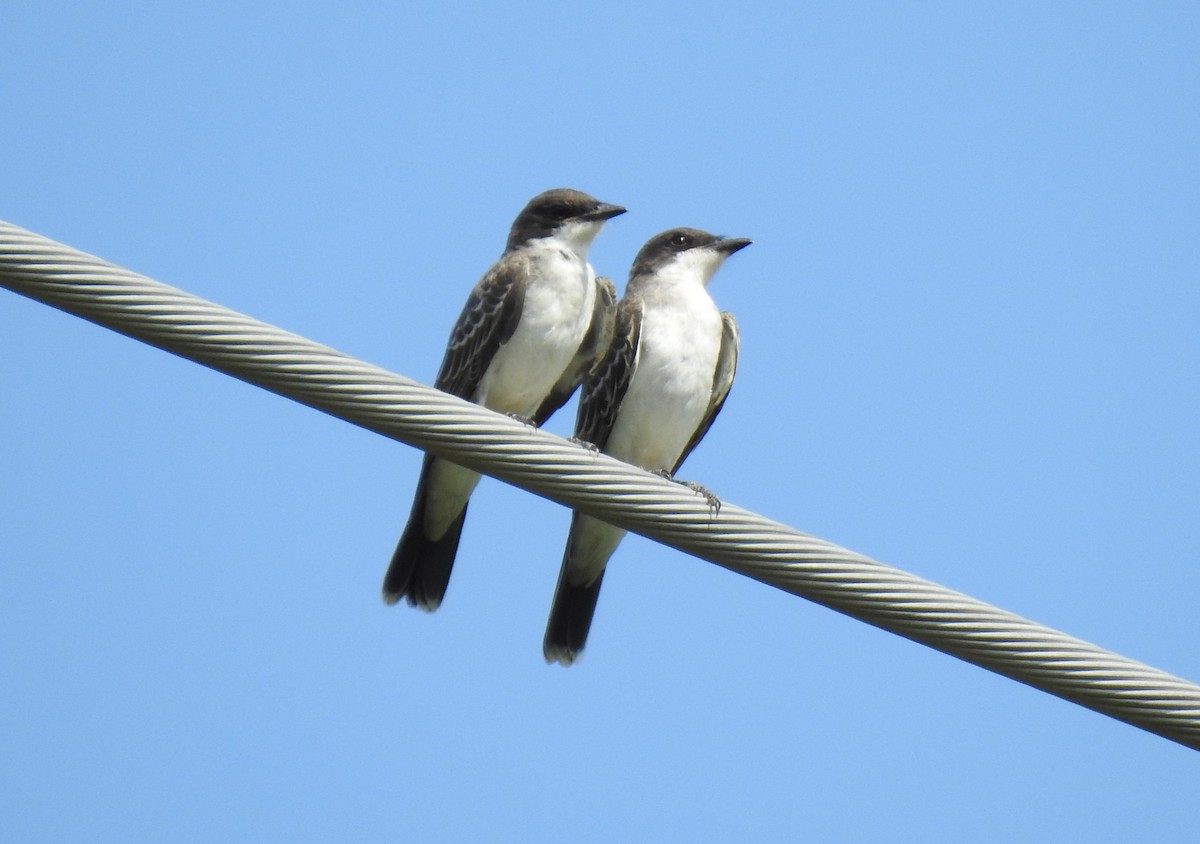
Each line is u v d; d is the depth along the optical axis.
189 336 9.77
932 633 10.47
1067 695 10.45
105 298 9.62
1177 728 10.38
